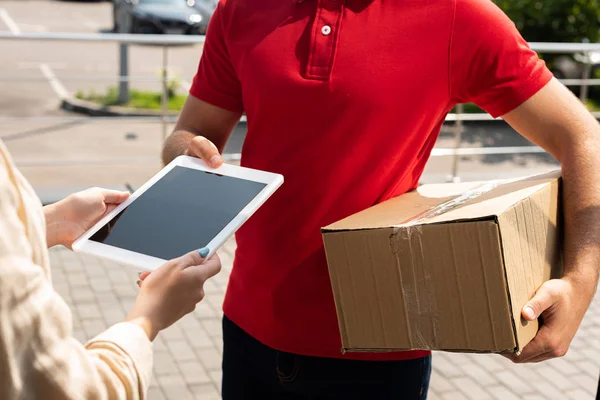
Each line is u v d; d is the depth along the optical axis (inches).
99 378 44.5
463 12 67.4
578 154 68.1
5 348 39.8
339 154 70.2
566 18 386.0
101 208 66.0
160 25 629.3
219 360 148.6
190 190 67.1
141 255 60.1
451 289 58.3
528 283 60.7
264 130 73.7
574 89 393.1
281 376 75.6
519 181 71.1
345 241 61.6
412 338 60.8
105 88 486.9
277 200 73.5
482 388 142.8
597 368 150.6
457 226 57.0
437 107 70.2
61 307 42.9
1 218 40.2
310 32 70.6
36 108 427.2
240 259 78.7
